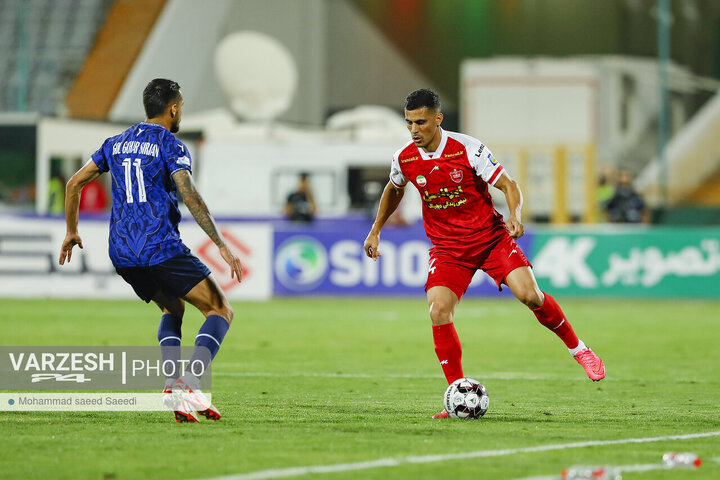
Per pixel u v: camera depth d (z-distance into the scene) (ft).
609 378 112.47
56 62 404.77
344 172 306.14
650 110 386.93
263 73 397.60
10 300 225.15
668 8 387.34
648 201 380.58
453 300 81.97
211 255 234.17
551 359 131.64
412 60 409.90
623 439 70.95
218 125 323.78
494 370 119.75
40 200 290.76
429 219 83.51
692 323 187.21
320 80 409.08
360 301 234.99
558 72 339.57
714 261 241.35
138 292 78.64
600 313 208.64
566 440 70.18
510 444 68.39
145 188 75.41
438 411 84.64
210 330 75.87
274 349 140.87
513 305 230.27
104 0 417.08
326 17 409.49
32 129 290.76
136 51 392.88
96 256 230.89
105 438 69.72
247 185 306.55
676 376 114.62
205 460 62.23
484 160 80.53
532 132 340.59
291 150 306.55
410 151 81.92
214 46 398.01
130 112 386.11
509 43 405.80
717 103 384.06
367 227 290.35
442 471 59.41
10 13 417.08
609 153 380.99
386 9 409.90
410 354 136.26
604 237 241.35
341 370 117.80
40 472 58.95
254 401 90.43
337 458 63.05
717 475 59.00
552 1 399.44
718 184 379.96
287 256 237.25
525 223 315.99
